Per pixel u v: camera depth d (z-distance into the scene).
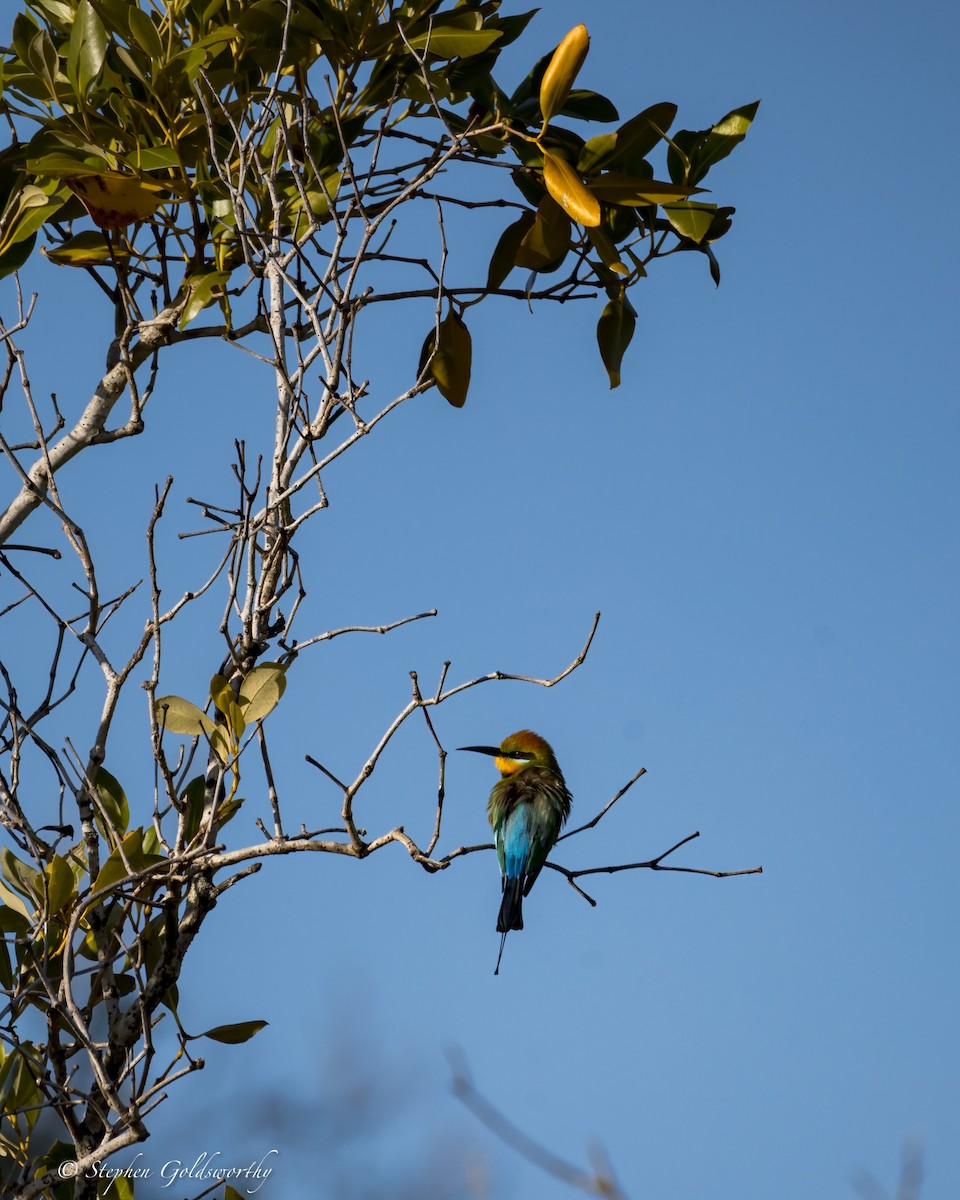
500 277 11.79
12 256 11.02
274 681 9.58
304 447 9.86
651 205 11.84
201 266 11.52
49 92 11.08
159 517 9.38
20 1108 9.75
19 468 9.81
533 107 12.15
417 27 11.17
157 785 9.38
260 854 9.35
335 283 9.74
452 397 11.74
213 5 10.98
